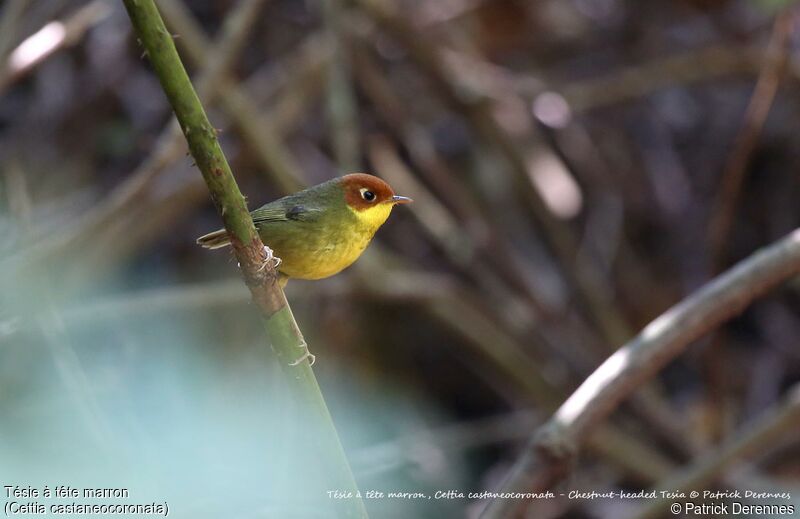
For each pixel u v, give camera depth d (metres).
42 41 10.07
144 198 10.25
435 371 13.21
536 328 12.06
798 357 12.88
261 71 13.59
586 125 13.95
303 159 12.99
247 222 4.77
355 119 12.00
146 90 12.45
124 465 6.29
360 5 11.98
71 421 6.82
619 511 11.32
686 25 14.12
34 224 10.25
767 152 13.52
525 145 12.35
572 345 12.15
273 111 11.79
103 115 12.16
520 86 12.79
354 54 12.33
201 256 12.46
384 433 12.16
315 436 5.05
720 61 12.36
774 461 10.81
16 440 6.52
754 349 13.16
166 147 9.83
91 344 10.59
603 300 11.85
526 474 6.35
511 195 13.53
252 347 11.19
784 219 13.30
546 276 13.35
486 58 14.20
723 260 13.17
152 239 11.51
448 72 12.28
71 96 12.10
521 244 13.55
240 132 10.52
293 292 10.73
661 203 13.55
